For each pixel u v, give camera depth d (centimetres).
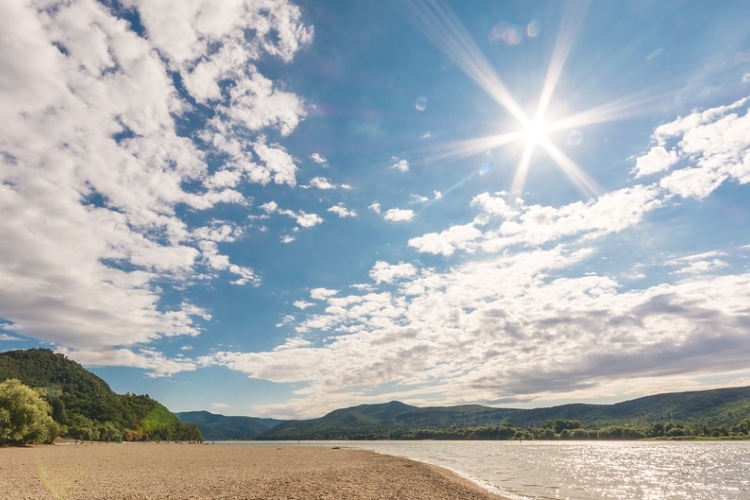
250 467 4531
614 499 3006
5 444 7038
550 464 6172
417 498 2444
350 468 4469
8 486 2648
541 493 3209
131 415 17650
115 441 14162
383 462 5516
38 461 4650
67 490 2530
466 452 10106
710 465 5966
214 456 6775
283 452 8688
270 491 2522
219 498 2225
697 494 3294
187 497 2256
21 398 7181
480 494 2748
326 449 10850
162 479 3195
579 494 3206
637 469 5356
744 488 3631
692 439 18212
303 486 2781
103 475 3450
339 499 2273
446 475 4144
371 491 2656
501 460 7056
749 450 9994
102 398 18075
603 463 6381
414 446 15300
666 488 3606
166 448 10156
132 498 2219
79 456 5709
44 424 7619
